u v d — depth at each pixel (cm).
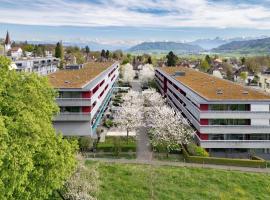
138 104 10731
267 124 7744
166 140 7581
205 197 5503
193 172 6562
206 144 7681
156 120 8456
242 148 7781
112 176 6138
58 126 8069
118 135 8925
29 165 3200
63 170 3716
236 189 5853
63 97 8000
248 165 7088
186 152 7488
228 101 7619
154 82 18875
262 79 16800
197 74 13838
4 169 3034
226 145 7694
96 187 4825
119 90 16888
